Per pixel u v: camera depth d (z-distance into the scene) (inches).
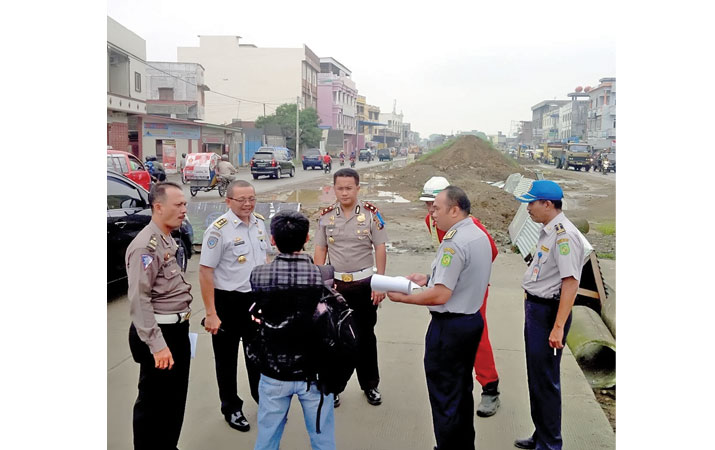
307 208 624.7
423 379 176.6
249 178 1182.3
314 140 2139.5
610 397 170.2
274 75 2320.4
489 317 236.5
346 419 151.3
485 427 147.7
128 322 233.6
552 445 127.5
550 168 1743.4
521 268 329.4
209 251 141.9
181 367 121.4
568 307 120.8
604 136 2396.7
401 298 122.4
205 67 2326.5
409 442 139.8
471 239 119.1
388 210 634.8
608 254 379.6
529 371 129.9
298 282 106.7
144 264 112.8
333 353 108.5
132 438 142.7
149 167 756.0
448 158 1360.7
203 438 142.3
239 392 169.2
